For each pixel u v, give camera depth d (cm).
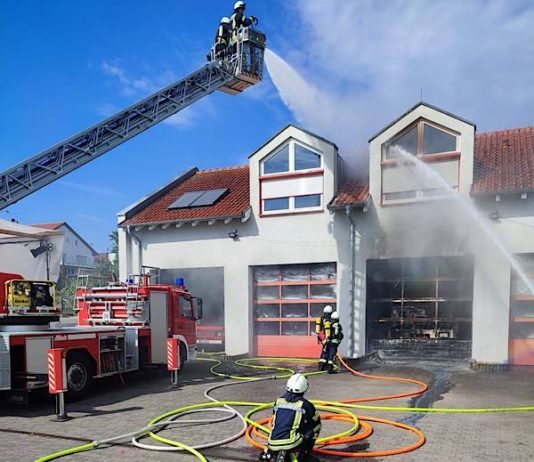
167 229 1383
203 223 1322
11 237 1019
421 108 1113
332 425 611
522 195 995
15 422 651
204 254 1335
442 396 775
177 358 912
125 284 1016
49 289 836
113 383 943
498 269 1031
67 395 771
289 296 1268
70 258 5809
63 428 618
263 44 1273
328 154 1206
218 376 1006
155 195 1515
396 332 1203
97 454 515
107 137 1027
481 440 541
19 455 516
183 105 1159
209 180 1579
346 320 1165
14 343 699
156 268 1256
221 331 1338
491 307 1034
